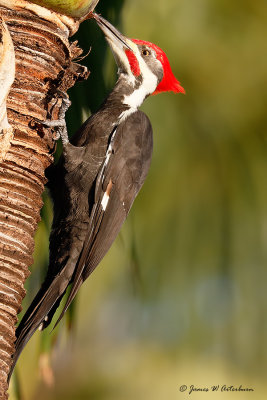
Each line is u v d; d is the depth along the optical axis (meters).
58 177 9.70
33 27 8.30
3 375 7.70
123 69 10.85
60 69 8.52
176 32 11.55
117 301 12.67
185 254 11.66
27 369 9.69
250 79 11.60
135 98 10.79
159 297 11.85
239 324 11.95
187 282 11.73
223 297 11.84
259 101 11.58
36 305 9.03
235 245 11.56
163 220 11.62
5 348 7.75
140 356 13.34
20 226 7.93
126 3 10.44
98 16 9.86
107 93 10.42
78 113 9.68
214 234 11.57
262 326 11.95
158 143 11.50
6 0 8.25
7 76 7.91
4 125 7.91
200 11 11.59
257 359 12.22
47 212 9.80
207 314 11.94
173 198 11.56
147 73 10.93
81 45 9.62
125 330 13.32
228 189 11.52
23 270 7.93
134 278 10.36
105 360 14.09
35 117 8.21
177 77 11.58
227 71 11.60
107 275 12.45
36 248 9.75
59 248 9.55
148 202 11.57
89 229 9.49
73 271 9.46
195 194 11.55
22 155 8.05
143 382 13.27
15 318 7.86
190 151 11.55
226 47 11.60
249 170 11.48
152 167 11.52
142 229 11.62
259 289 11.71
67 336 9.80
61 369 14.27
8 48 7.93
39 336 9.66
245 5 11.65
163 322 12.27
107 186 9.76
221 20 11.62
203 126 11.54
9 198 7.92
